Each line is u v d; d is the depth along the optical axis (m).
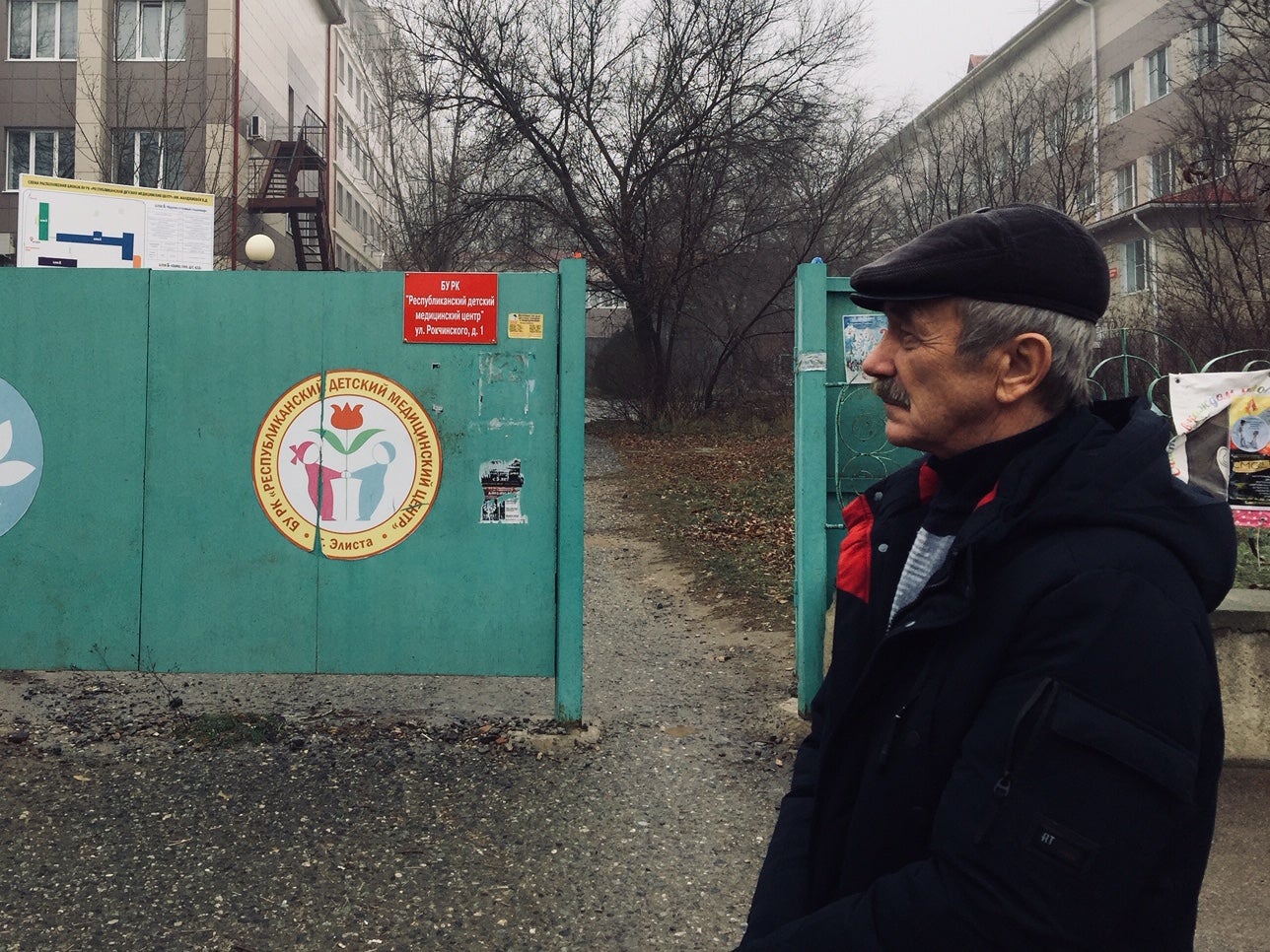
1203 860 1.07
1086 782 0.97
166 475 4.75
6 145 29.50
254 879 3.35
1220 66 14.53
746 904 3.32
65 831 3.64
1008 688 1.05
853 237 27.70
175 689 5.39
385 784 4.16
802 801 1.47
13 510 4.74
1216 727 1.05
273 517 4.75
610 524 12.59
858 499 1.51
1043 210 1.20
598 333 42.06
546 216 27.25
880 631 1.34
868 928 1.05
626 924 3.17
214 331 4.72
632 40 26.03
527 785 4.21
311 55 40.56
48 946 2.92
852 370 4.97
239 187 30.39
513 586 4.77
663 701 5.52
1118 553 1.04
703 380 28.38
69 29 29.66
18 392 4.72
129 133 28.80
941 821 1.05
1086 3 30.53
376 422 4.72
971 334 1.19
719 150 25.59
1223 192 11.84
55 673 5.59
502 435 4.72
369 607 4.75
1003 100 30.62
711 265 26.31
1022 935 0.97
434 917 3.17
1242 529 5.39
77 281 4.72
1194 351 10.98
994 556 1.12
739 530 11.48
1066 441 1.15
